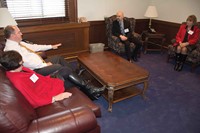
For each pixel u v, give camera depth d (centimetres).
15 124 106
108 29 404
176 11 444
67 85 210
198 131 196
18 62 147
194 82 308
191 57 341
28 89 151
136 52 397
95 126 129
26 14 339
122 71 240
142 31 507
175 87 290
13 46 209
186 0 416
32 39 336
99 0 411
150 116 220
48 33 350
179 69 350
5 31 206
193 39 348
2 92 115
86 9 401
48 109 153
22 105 120
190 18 346
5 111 105
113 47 391
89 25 394
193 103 248
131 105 241
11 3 318
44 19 357
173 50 368
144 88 247
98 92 224
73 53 395
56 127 113
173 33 459
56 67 212
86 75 284
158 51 474
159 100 254
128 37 399
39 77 171
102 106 237
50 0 355
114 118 214
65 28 364
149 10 445
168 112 228
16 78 147
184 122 210
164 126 203
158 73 340
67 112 125
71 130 117
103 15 432
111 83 209
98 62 268
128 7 464
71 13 381
